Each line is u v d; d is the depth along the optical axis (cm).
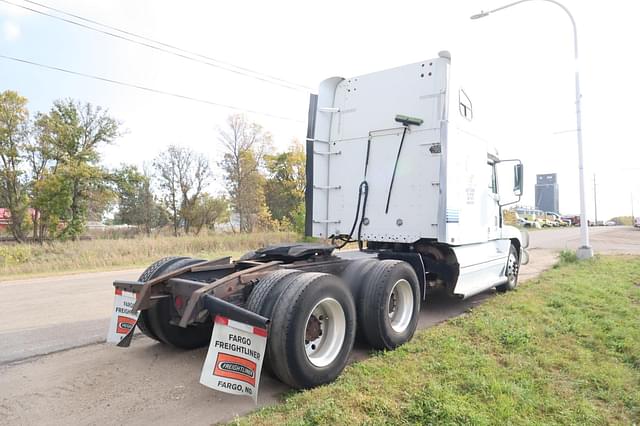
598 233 3597
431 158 618
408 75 646
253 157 4141
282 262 480
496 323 574
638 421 325
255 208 4069
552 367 428
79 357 479
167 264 494
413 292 531
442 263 646
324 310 407
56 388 392
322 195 715
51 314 700
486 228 749
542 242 2483
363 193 680
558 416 327
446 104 604
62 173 3011
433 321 641
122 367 446
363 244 732
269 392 381
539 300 732
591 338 514
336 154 715
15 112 2983
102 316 682
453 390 365
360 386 378
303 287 375
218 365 336
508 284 851
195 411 344
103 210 3556
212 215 4047
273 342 359
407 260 625
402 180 643
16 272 1410
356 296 488
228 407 351
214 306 352
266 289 380
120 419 331
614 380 392
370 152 679
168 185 4022
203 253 2077
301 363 363
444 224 589
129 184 3422
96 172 3142
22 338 554
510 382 382
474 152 700
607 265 1188
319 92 714
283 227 3781
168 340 483
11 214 3023
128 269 1457
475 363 430
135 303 427
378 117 672
